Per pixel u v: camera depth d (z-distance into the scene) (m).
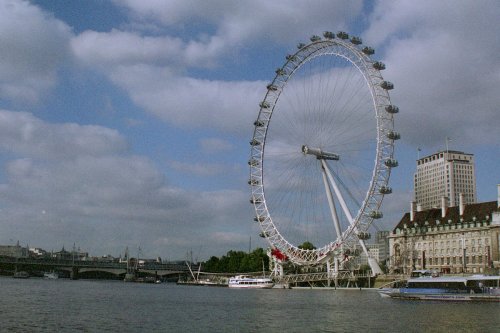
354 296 166.12
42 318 88.81
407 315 98.88
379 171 179.25
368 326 82.62
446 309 112.62
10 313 95.25
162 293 192.88
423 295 146.50
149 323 85.75
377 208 181.00
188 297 163.50
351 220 191.75
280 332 75.69
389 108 176.38
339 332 75.81
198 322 88.06
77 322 84.75
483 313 102.50
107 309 109.69
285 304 129.62
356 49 179.12
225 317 96.38
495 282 138.50
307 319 93.00
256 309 113.56
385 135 178.50
